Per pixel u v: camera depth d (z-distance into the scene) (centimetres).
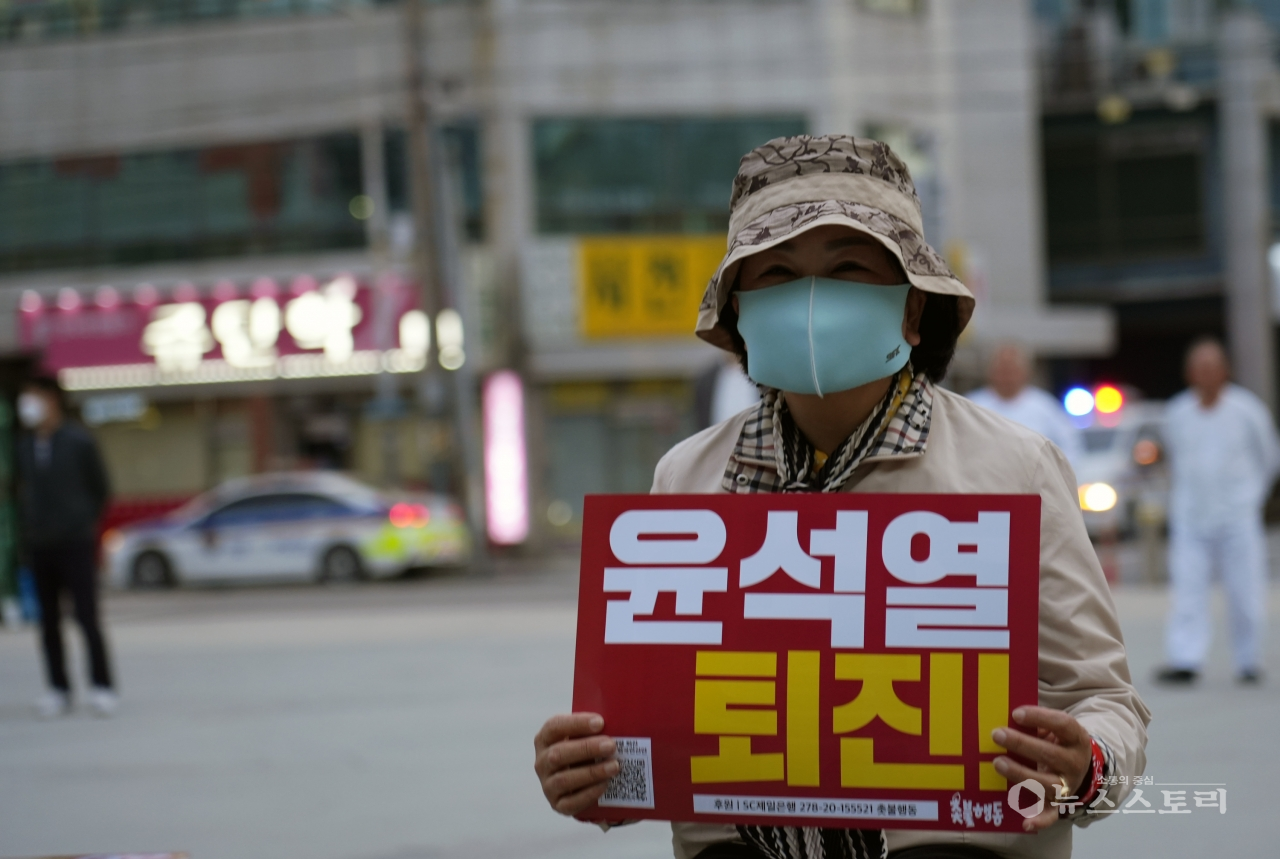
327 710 777
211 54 2378
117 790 590
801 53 2336
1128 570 1595
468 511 2022
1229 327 2967
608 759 208
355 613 1406
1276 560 1655
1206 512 773
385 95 2312
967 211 2623
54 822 535
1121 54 3044
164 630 1300
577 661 211
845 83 2361
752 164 225
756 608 206
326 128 2339
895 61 2445
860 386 221
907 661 200
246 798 565
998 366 764
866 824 199
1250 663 773
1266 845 447
